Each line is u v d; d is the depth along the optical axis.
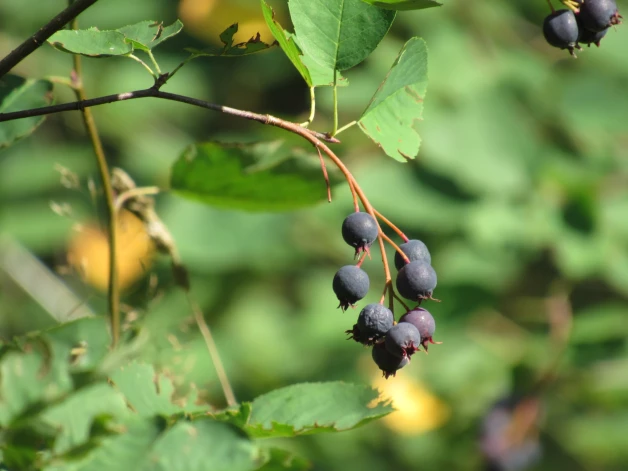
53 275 7.09
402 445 6.23
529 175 5.89
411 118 2.41
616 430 6.09
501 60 6.32
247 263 6.65
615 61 6.21
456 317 6.11
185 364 3.05
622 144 6.18
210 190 3.21
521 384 6.07
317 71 2.42
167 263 3.79
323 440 6.12
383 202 5.99
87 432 2.43
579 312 6.45
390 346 2.24
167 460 2.32
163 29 2.32
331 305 6.73
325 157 3.11
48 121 7.45
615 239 5.81
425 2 2.24
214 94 7.66
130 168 7.21
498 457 5.78
